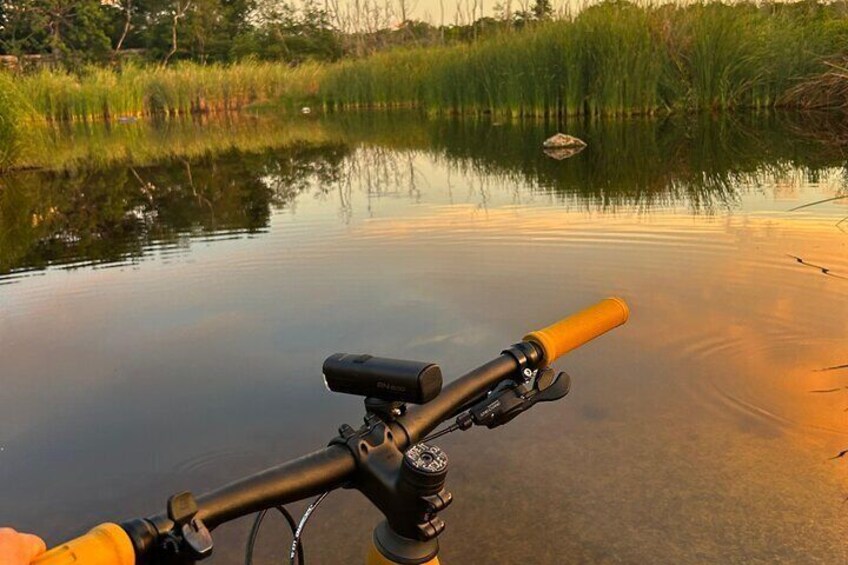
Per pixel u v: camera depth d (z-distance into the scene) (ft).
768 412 10.19
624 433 9.91
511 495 8.75
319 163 39.81
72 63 130.00
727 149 34.83
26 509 9.05
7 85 43.96
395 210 25.22
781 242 18.07
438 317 14.30
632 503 8.51
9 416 11.32
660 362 11.84
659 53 51.06
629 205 23.54
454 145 43.98
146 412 11.24
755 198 23.57
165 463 9.86
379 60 85.40
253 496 3.53
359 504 8.82
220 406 11.30
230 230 23.44
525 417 10.46
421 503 3.68
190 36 155.43
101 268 19.44
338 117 75.10
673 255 17.47
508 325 13.73
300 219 24.72
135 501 9.14
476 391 4.48
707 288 15.01
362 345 13.15
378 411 4.07
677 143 37.93
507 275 16.63
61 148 53.47
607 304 5.09
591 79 52.47
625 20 51.83
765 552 7.66
